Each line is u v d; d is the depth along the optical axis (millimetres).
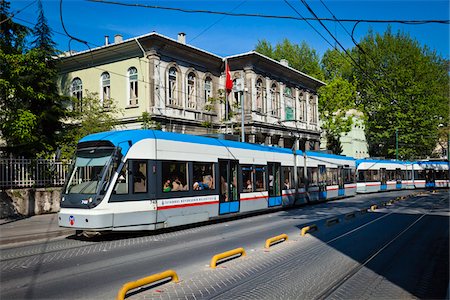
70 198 13961
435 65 57625
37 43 25094
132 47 32625
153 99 31750
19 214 20203
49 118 24750
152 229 14867
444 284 8289
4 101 21578
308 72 59500
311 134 49406
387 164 48812
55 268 9820
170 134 16531
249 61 38969
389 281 8539
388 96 56812
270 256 11062
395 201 31188
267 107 41531
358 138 67062
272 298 7352
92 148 14617
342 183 35250
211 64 38219
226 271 9375
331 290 7859
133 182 14477
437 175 54656
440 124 58594
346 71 59000
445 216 20938
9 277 8953
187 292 7699
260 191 22016
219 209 18547
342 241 13461
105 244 13312
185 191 16547
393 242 13250
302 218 20469
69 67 36438
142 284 7305
